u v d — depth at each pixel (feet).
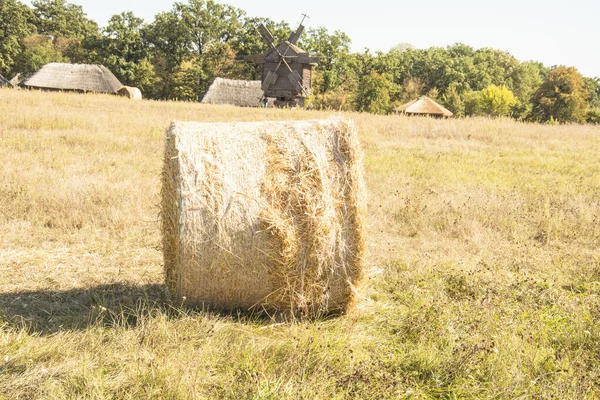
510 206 30.99
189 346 14.87
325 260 16.74
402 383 13.55
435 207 30.48
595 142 66.28
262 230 16.29
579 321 16.38
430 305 17.87
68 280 19.51
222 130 17.10
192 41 270.67
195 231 16.08
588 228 27.86
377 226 27.68
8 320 16.14
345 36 250.16
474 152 54.03
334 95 216.74
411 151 52.65
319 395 12.73
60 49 299.79
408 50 336.90
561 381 13.28
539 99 280.10
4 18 297.12
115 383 13.05
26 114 57.06
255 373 13.25
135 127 57.62
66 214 26.58
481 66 333.83
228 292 16.94
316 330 16.12
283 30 249.34
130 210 27.58
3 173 32.60
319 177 16.57
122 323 15.93
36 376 12.98
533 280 20.40
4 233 23.75
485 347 14.66
